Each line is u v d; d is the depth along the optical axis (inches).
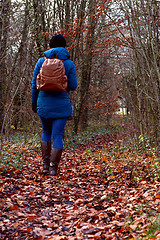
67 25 414.3
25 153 290.0
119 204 126.8
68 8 421.4
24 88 371.2
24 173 189.8
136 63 265.6
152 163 199.9
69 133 453.1
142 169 196.5
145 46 227.3
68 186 161.6
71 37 410.3
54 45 172.2
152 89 226.2
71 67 168.6
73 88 173.0
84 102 501.7
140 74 256.1
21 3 213.2
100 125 678.5
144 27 217.5
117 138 399.9
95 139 458.3
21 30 198.8
